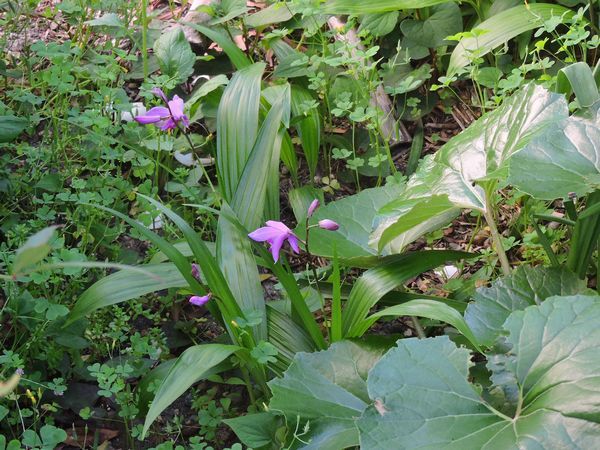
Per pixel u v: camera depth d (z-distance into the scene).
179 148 0.87
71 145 0.88
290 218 0.88
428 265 0.67
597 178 0.57
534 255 0.77
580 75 0.68
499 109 0.69
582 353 0.48
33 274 0.65
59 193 0.78
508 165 0.61
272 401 0.55
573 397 0.45
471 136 0.70
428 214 0.66
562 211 0.83
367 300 0.64
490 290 0.62
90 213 0.76
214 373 0.63
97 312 0.71
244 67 0.85
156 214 0.76
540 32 0.81
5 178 0.77
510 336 0.51
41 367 0.68
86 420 0.67
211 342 0.74
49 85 0.87
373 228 0.68
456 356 0.50
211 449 0.59
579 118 0.61
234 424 0.58
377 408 0.48
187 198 0.84
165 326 0.75
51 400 0.67
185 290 0.68
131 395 0.65
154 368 0.68
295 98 0.89
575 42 0.79
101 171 0.85
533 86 0.66
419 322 0.73
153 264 0.67
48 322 0.66
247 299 0.64
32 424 0.64
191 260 0.71
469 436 0.46
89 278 0.74
